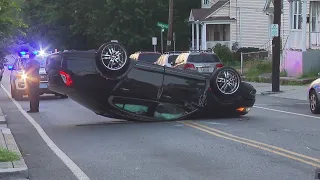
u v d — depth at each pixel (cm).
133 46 4806
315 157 851
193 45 4544
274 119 1339
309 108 1620
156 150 939
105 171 784
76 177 752
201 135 1094
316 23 2845
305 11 2612
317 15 2847
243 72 3078
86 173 775
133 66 1280
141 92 1285
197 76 1331
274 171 761
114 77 1249
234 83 1338
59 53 1254
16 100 2134
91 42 5488
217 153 900
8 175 739
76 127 1282
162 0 4975
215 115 1372
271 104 1756
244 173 753
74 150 963
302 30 2627
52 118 1497
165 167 802
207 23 4341
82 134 1157
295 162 817
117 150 948
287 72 2766
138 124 1292
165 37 4875
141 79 1283
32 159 885
